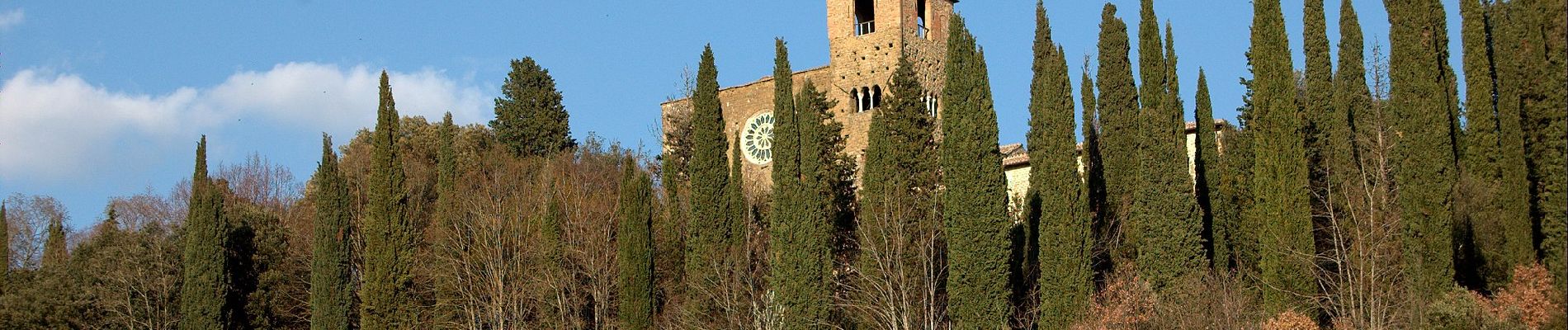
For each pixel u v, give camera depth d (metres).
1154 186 61.31
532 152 106.06
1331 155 64.69
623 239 68.38
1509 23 61.75
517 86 108.94
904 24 92.88
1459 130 66.38
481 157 100.31
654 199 80.12
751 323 63.88
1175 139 67.00
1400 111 62.56
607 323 68.88
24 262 105.38
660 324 67.69
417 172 95.25
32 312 75.75
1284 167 60.34
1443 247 58.09
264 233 81.56
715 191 70.94
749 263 67.31
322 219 74.81
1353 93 69.25
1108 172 68.75
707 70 74.12
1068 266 59.88
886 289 61.53
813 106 76.06
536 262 72.81
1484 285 59.59
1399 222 58.94
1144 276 60.53
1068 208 60.53
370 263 73.94
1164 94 67.62
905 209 65.06
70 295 76.81
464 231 77.56
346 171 96.62
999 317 59.00
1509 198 58.94
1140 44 68.62
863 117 91.81
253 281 79.81
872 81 92.31
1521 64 60.50
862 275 60.91
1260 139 61.59
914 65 92.69
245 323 77.69
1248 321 55.47
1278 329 54.78
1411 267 57.47
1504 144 59.75
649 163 96.38
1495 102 64.25
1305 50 69.25
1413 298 54.88
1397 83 62.69
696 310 64.50
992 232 60.06
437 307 72.38
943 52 95.69
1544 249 55.38
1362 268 54.94
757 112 97.62
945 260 65.00
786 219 63.50
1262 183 61.12
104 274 77.69
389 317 73.06
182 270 79.00
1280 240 59.69
